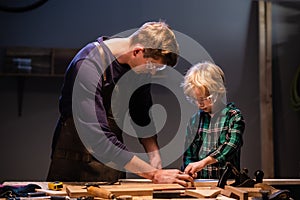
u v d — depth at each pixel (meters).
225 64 4.43
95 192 1.72
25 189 1.87
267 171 4.25
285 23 4.44
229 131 2.49
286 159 4.41
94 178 2.20
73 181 2.22
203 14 4.43
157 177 2.01
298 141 4.41
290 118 4.43
